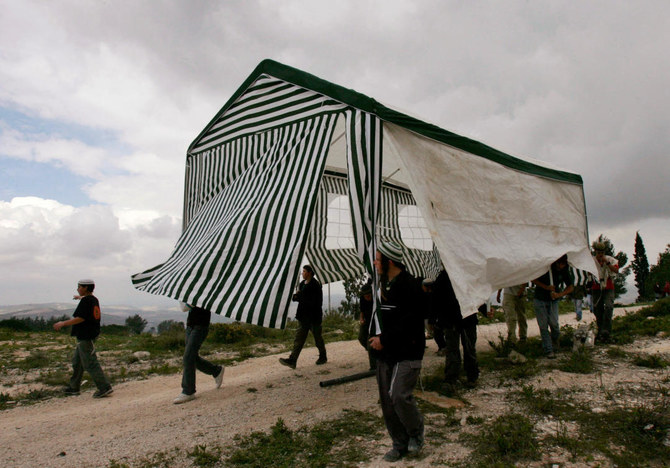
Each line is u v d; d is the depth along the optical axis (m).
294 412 4.77
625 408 4.03
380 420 4.30
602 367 5.65
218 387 6.32
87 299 6.27
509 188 6.06
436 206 5.07
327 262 9.60
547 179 6.96
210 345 10.90
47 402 5.99
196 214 6.69
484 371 5.95
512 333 7.53
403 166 4.87
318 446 3.71
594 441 3.35
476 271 5.09
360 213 4.43
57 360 9.06
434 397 4.89
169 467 3.49
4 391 6.59
